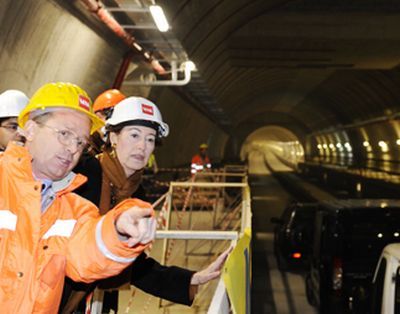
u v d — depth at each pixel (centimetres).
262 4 1573
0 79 717
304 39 1852
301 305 991
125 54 1220
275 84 4084
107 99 423
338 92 3944
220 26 1562
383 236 805
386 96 3206
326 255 840
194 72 1816
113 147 266
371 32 1825
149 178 1706
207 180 1738
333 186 4100
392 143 3684
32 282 161
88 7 805
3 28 651
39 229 165
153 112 270
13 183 170
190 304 259
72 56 937
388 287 539
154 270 260
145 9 870
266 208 2658
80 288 200
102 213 247
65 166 179
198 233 398
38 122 178
